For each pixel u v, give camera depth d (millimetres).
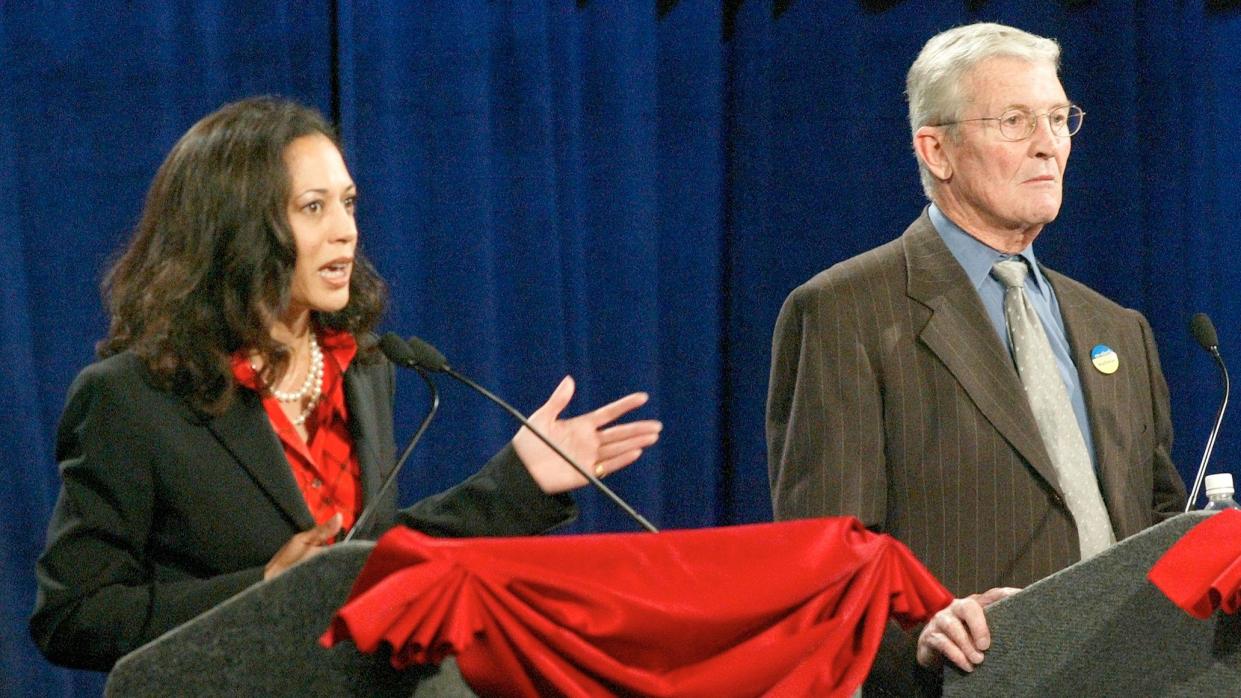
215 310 7824
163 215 8078
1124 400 9742
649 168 15188
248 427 7773
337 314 8539
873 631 6320
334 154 8180
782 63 15859
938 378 9367
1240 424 16453
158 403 7652
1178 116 16500
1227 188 16703
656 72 15406
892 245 10008
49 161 13141
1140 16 16578
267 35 13758
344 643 5863
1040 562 9078
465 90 14352
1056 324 9938
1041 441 9242
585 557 5992
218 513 7586
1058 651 6934
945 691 7117
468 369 14328
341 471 8258
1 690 12703
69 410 7688
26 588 12820
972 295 9633
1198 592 6398
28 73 13102
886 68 15953
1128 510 9453
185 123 13477
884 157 15914
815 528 6410
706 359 15359
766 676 6094
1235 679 6629
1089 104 16453
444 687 5969
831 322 9539
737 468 15539
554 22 14930
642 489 15023
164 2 13391
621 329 15031
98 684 13172
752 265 15570
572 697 5789
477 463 14328
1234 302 16625
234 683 5809
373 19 14000
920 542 9203
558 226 14805
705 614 5980
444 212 14352
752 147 15594
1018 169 9672
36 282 13109
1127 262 16359
